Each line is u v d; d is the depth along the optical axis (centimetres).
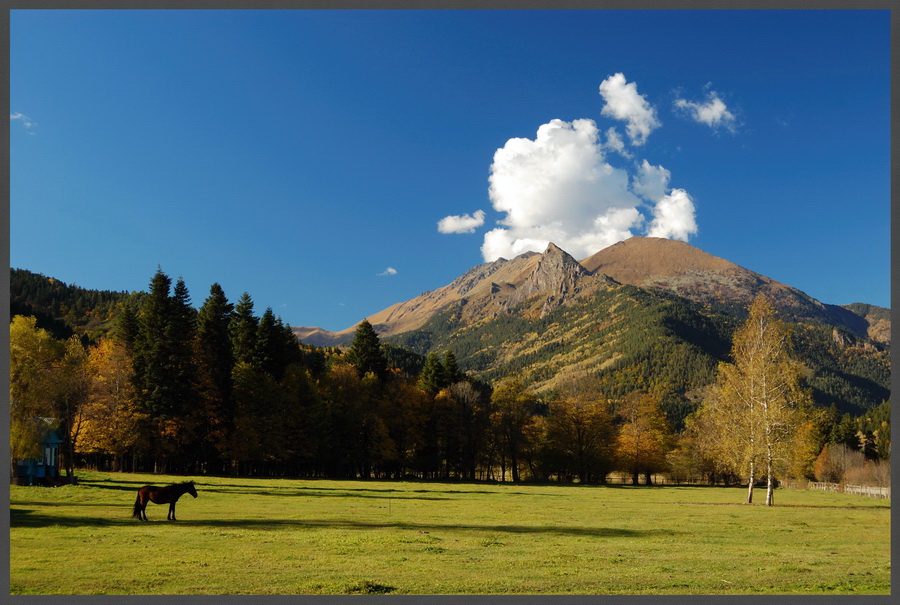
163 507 3378
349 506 3759
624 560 1934
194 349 7194
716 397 4900
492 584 1537
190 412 6788
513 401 9556
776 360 4600
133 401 6556
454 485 7206
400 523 2862
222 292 7581
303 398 7950
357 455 8362
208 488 4819
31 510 2956
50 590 1415
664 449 10238
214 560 1784
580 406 9438
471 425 9375
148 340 6756
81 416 5669
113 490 4119
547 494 5828
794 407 4597
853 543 2492
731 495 6175
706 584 1598
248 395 7444
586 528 2823
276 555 1880
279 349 8419
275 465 8088
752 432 4531
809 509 4241
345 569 1686
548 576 1653
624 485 8819
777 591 1534
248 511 3259
